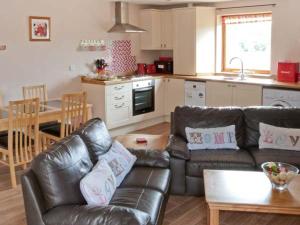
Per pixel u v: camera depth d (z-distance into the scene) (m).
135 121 6.68
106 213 2.18
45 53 5.86
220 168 3.64
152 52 7.83
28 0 5.52
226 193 2.83
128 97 6.46
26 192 2.28
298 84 5.52
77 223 2.17
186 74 7.18
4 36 5.31
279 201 2.69
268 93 5.71
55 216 2.22
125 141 4.30
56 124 5.10
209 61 7.13
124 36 7.16
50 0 5.80
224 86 6.27
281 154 3.74
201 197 3.80
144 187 2.95
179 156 3.70
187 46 7.06
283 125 4.07
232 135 4.03
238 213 3.47
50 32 5.87
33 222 2.28
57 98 5.80
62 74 6.16
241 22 6.82
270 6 6.23
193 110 4.22
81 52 6.40
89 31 6.47
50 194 2.32
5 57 5.37
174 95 7.11
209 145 3.98
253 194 2.81
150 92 6.93
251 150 3.95
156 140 4.34
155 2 6.95
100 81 6.07
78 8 6.23
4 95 5.42
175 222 3.29
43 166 2.33
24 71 5.62
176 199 3.77
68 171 2.45
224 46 7.16
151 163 3.46
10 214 3.46
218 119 4.13
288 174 2.83
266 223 3.27
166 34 7.36
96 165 2.83
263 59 6.72
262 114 4.15
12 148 4.11
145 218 2.19
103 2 6.62
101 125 3.44
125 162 3.26
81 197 2.49
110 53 6.93
